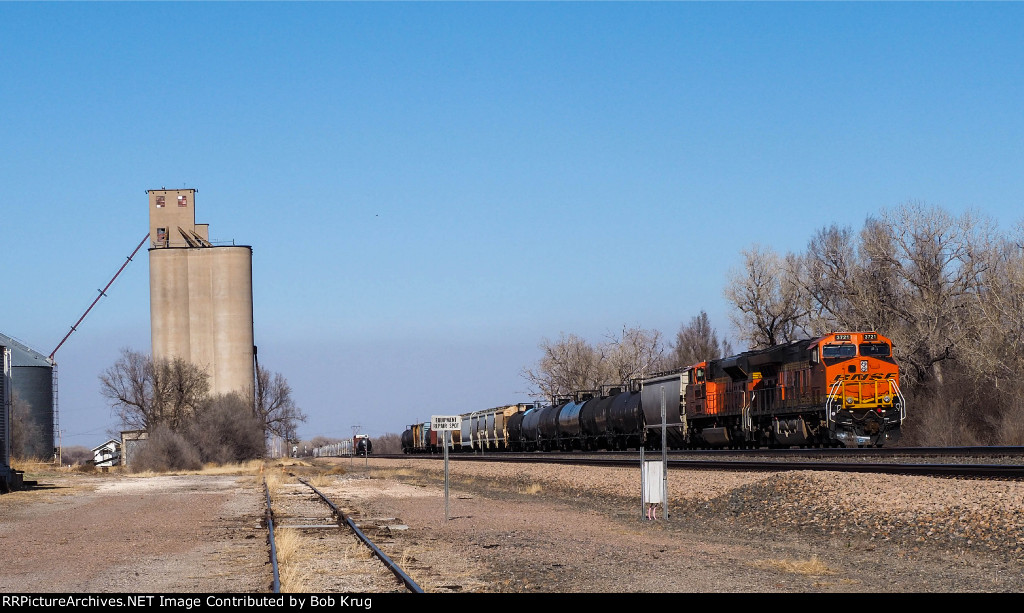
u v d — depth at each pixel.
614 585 14.06
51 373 98.44
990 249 57.62
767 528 22.89
